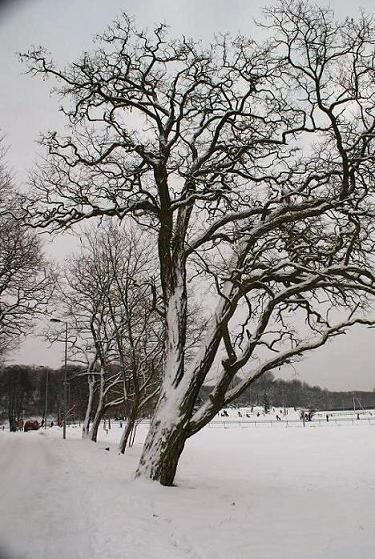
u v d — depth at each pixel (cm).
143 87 1395
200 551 641
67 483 1255
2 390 8644
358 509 995
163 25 1370
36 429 6669
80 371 3934
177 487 1146
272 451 2906
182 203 1352
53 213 1398
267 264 1346
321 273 1148
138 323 2606
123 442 2472
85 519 821
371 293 1152
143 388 2542
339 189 1283
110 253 2861
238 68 1356
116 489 1073
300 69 1130
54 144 1405
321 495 1218
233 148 1403
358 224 1156
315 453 2702
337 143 1120
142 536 702
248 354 1177
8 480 1343
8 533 750
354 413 8444
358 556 643
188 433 1182
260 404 11062
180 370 1281
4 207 2059
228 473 1861
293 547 686
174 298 1370
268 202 1280
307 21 1127
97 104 1385
